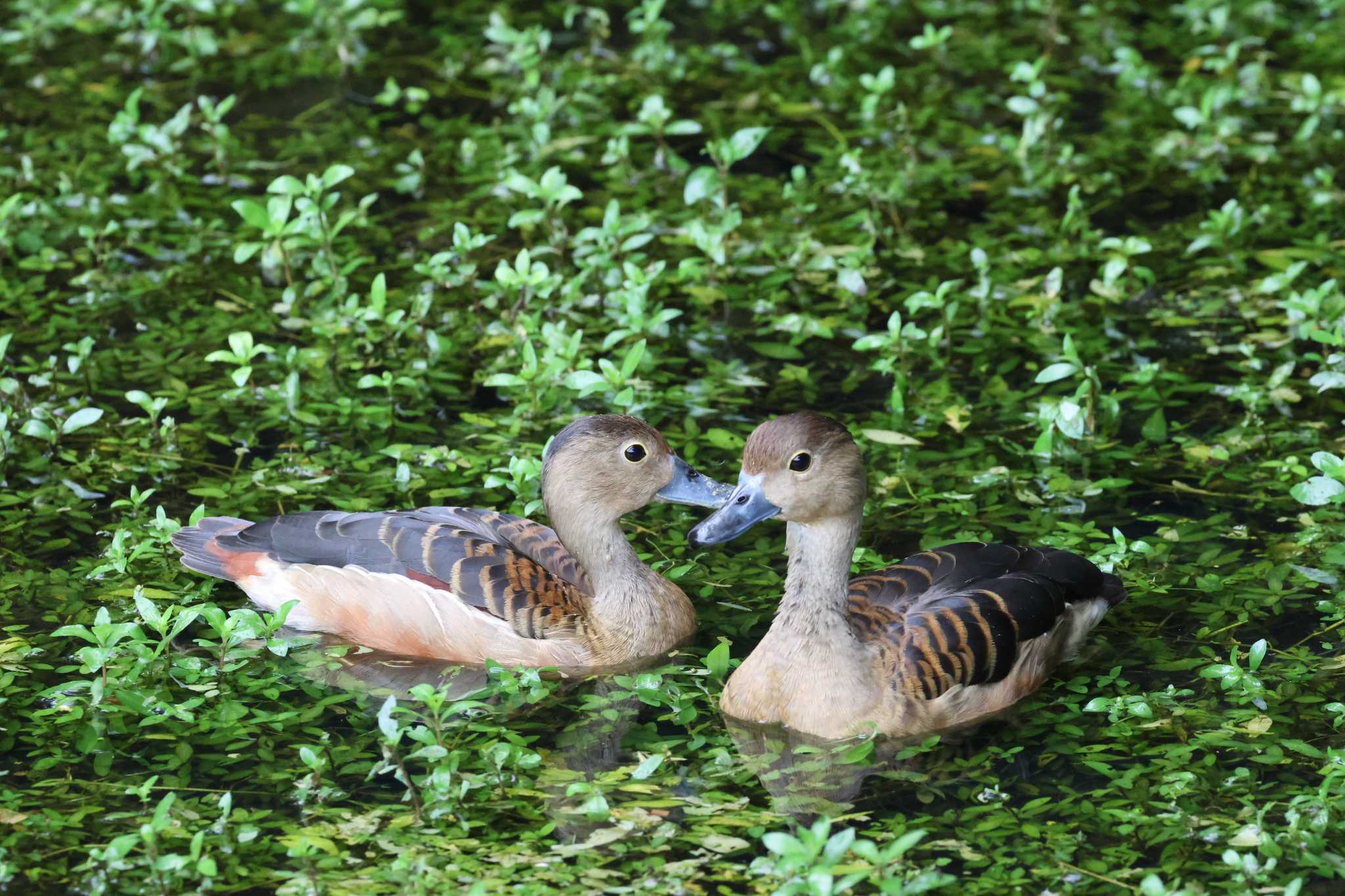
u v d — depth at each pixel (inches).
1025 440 553.0
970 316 637.9
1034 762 396.5
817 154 778.2
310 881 346.6
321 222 634.2
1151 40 893.2
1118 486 520.4
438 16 934.4
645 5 860.6
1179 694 419.8
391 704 369.7
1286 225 705.0
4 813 370.3
